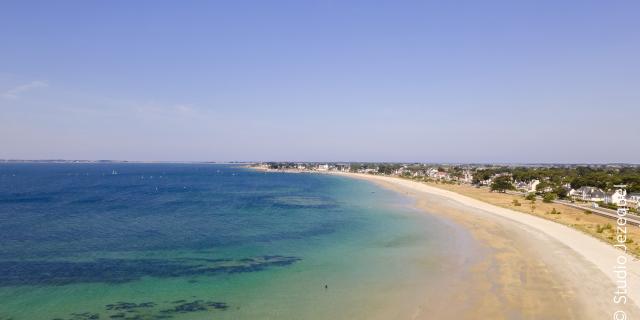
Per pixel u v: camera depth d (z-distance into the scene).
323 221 79.00
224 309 32.47
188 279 40.47
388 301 34.12
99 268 44.12
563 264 44.59
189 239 60.72
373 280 40.03
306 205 108.94
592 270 42.09
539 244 55.06
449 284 38.47
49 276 40.97
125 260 47.72
